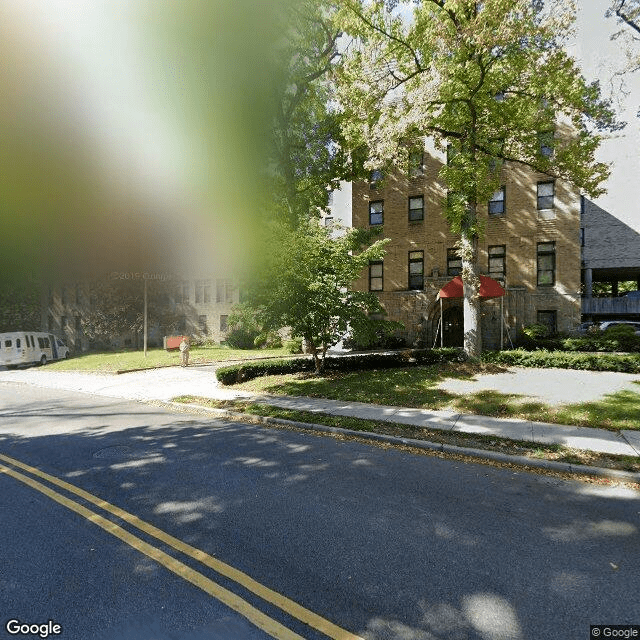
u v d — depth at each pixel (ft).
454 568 12.11
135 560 12.62
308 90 64.75
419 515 15.47
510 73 45.80
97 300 100.58
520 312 73.77
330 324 46.85
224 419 32.35
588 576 11.73
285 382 45.57
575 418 27.94
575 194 72.43
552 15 37.60
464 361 51.52
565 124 69.21
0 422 33.22
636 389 35.24
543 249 74.69
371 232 53.93
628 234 85.35
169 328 111.14
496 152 50.29
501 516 15.39
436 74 40.32
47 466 21.50
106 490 18.08
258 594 10.97
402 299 81.05
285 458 22.18
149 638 9.48
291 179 66.44
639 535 14.02
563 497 17.13
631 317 90.99
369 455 22.68
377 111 46.98
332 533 14.16
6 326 120.88
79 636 9.55
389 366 52.39
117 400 42.52
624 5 43.04
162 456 22.72
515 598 10.81
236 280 43.50
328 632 9.64
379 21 47.16
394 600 10.73
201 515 15.57
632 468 19.65
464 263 51.80
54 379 61.46
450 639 9.42
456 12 40.63
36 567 12.30
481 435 25.03
